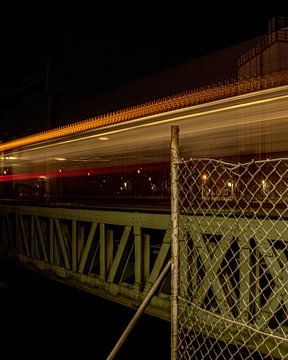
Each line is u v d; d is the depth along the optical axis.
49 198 16.88
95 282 6.70
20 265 9.49
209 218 3.74
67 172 16.52
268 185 3.17
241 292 3.81
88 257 7.12
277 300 3.67
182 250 4.02
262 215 3.48
